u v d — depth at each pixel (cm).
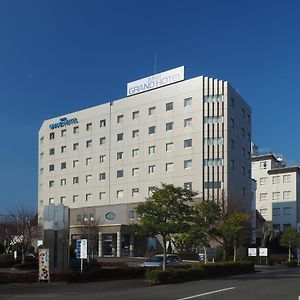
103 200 7856
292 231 6319
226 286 2255
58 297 1727
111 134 7938
